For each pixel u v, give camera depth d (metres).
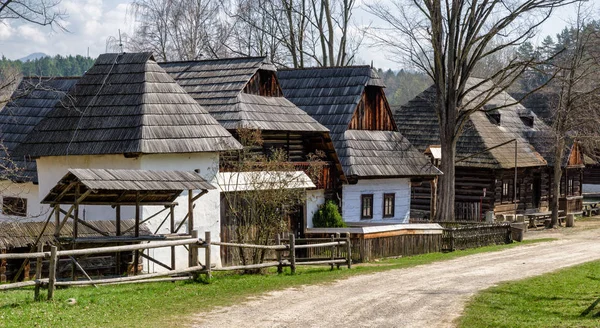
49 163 23.91
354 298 17.38
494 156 41.94
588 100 39.81
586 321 14.77
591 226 42.41
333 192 31.77
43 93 31.06
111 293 16.36
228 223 25.05
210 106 28.42
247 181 22.84
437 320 15.06
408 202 35.88
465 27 35.41
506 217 40.78
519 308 16.47
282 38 46.28
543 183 48.34
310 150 31.14
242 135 25.75
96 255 20.48
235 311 15.43
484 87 49.06
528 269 23.58
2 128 30.08
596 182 62.50
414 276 21.48
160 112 23.42
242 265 20.48
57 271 19.88
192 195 21.81
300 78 35.72
